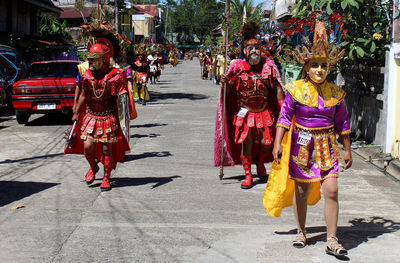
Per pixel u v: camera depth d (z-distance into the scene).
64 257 3.97
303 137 4.06
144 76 17.19
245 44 6.25
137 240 4.38
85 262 3.87
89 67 5.94
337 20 5.84
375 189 6.29
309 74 4.04
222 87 6.61
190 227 4.74
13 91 12.12
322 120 4.04
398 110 7.64
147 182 6.62
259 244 4.29
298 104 4.06
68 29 33.28
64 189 6.23
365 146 8.69
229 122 6.84
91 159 6.34
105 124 6.10
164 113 14.87
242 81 6.29
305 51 3.99
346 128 4.12
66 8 36.53
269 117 6.37
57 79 12.18
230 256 4.02
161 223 4.86
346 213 5.23
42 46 21.72
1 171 7.29
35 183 6.54
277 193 4.26
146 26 71.56
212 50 29.39
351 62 9.92
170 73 43.84
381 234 4.54
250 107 6.31
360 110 9.65
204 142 9.77
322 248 4.19
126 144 6.61
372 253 4.08
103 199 5.76
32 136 10.76
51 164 7.80
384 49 8.92
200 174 7.12
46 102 12.11
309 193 4.46
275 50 7.10
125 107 7.04
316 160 4.05
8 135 10.91
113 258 3.95
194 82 31.16
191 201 5.70
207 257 3.99
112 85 6.02
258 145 6.44
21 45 20.02
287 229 4.70
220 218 5.04
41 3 24.75
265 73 6.28
